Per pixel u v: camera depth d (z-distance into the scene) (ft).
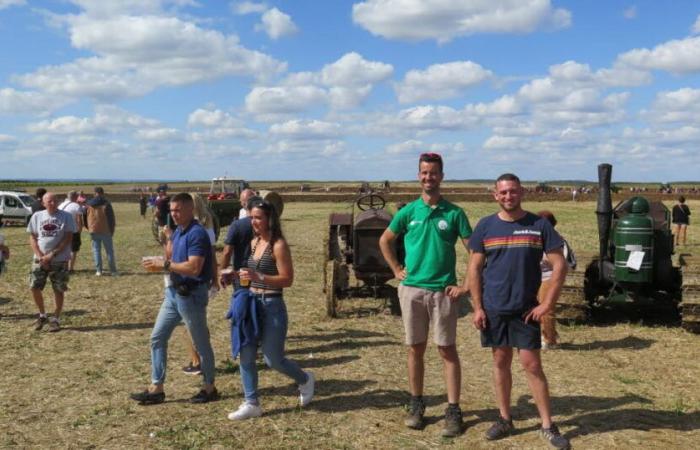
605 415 16.60
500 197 14.44
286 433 15.58
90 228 41.14
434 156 15.34
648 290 27.27
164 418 16.57
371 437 15.35
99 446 14.84
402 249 29.04
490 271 14.73
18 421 16.39
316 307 31.48
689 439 15.05
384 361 21.94
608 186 26.48
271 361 16.47
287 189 244.83
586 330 26.18
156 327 17.51
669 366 21.09
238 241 17.31
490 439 15.03
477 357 22.53
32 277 25.93
